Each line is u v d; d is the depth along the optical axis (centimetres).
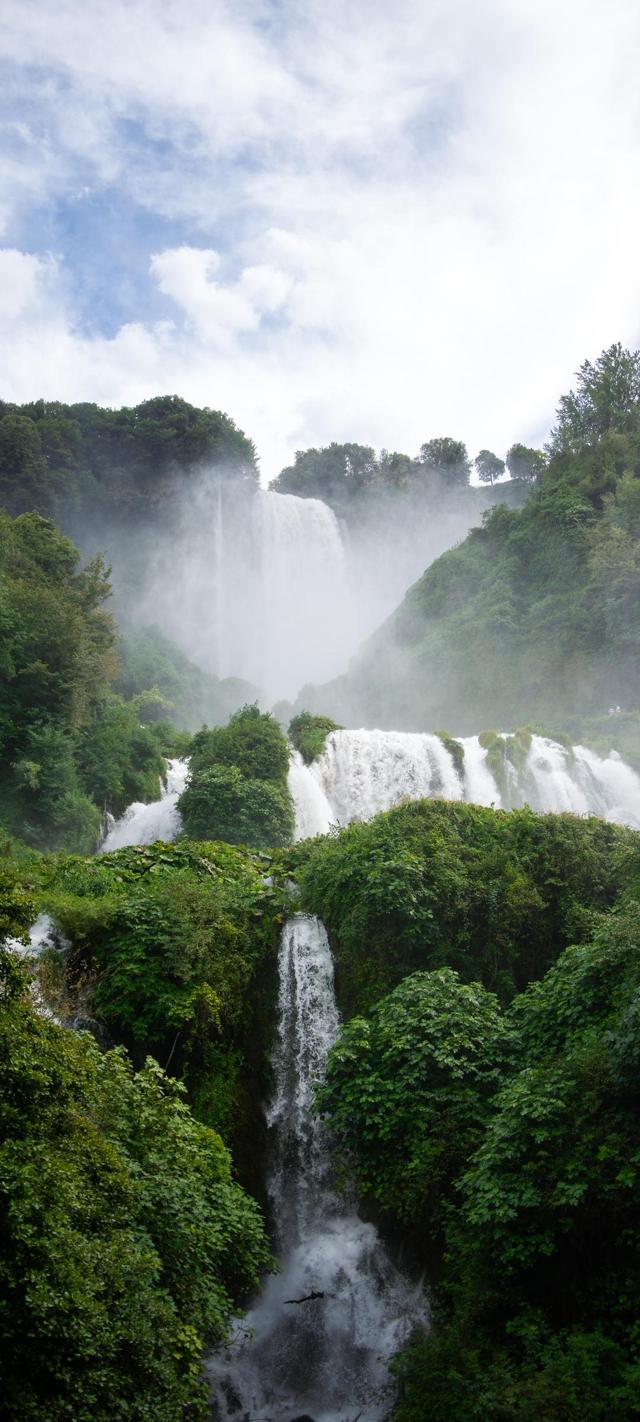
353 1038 1331
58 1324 682
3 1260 691
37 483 6762
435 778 3184
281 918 1647
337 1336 1207
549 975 1331
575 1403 827
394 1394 1091
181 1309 899
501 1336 990
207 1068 1391
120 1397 737
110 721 3375
